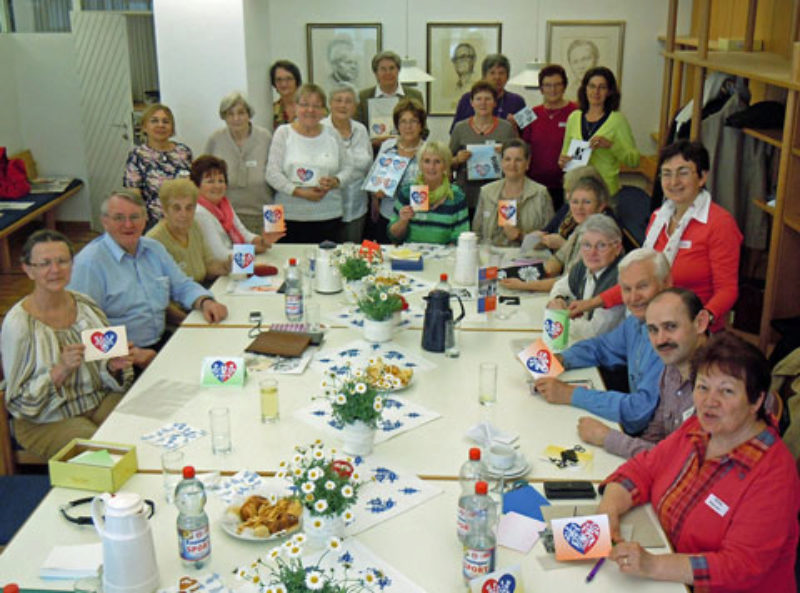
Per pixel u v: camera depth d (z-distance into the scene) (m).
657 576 2.10
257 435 2.83
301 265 4.76
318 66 8.34
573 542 2.18
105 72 7.96
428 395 3.13
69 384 3.35
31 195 7.75
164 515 2.38
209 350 3.58
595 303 3.65
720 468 2.22
